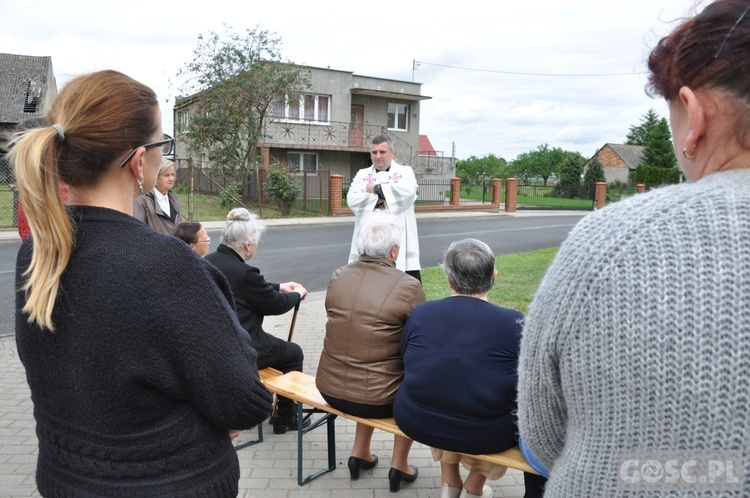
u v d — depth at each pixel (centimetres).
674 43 92
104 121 123
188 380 124
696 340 76
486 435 248
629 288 81
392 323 287
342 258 1081
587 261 86
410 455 348
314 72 2470
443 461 286
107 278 118
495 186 2556
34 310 118
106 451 123
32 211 117
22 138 119
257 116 2047
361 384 287
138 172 133
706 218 79
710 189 82
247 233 353
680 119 93
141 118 129
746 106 82
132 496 124
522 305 704
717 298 76
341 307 294
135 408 122
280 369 383
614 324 82
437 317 256
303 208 2019
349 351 290
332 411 300
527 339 99
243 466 329
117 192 131
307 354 530
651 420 80
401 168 562
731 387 75
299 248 1202
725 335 75
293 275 919
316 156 2552
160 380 122
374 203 552
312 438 367
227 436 141
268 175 1934
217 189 2173
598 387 84
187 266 125
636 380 80
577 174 3978
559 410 99
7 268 904
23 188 116
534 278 891
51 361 124
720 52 82
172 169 499
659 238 81
